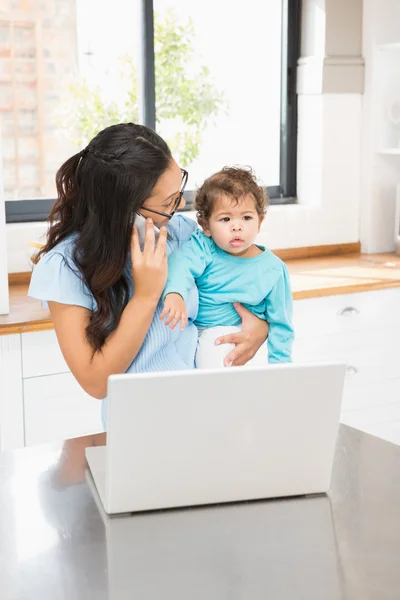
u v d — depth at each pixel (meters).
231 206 1.86
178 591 1.04
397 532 1.20
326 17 3.44
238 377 1.20
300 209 3.58
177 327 1.72
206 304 1.91
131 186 1.51
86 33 3.20
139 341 1.56
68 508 1.27
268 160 3.67
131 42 3.27
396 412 3.27
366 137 3.61
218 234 1.88
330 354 3.07
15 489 1.34
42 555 1.13
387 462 1.46
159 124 3.39
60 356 2.60
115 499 1.24
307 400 1.25
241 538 1.18
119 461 1.21
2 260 2.59
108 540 1.17
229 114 3.53
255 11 3.49
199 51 3.41
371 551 1.15
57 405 2.62
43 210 3.25
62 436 2.65
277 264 1.94
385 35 3.51
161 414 1.19
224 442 1.24
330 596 1.03
